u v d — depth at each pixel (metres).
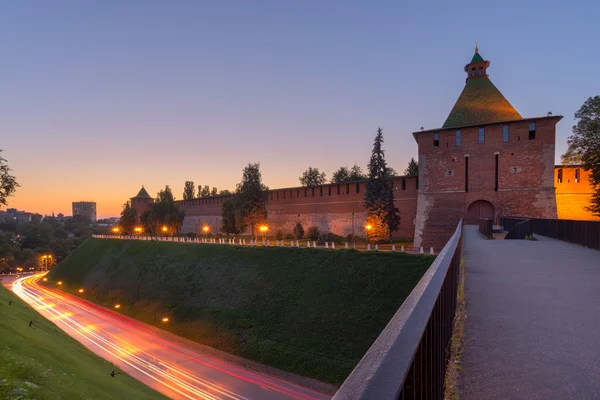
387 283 25.73
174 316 32.69
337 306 25.66
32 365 11.23
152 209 69.75
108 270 51.06
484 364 2.74
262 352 24.19
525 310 4.34
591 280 6.33
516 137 33.28
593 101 28.64
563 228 15.26
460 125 36.94
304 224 54.81
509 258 9.44
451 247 4.31
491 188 34.03
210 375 22.25
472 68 40.84
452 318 3.65
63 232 150.75
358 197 47.81
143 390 16.98
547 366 2.68
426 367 1.54
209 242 47.38
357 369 1.01
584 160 29.55
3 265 89.81
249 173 55.75
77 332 31.62
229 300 31.33
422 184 37.25
